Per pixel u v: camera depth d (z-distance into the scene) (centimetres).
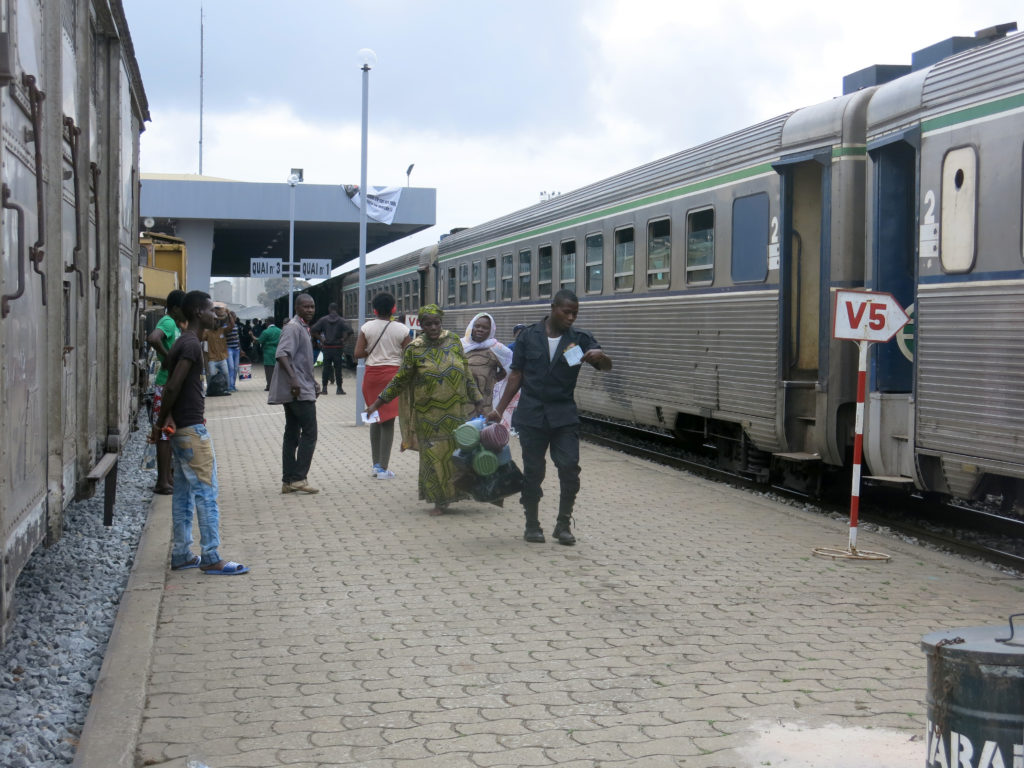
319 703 489
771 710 477
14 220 520
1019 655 319
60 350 643
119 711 474
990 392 796
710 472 1354
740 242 1177
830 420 1010
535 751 432
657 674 529
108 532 927
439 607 654
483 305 2198
